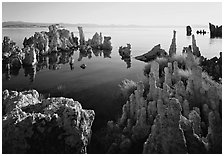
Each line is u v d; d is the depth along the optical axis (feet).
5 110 54.39
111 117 63.31
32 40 186.09
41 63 148.46
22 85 99.35
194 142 41.60
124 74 110.73
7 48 146.41
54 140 43.21
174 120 38.11
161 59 107.04
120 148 47.62
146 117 51.96
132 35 309.42
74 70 125.59
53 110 48.49
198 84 57.41
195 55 103.50
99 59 160.25
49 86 96.17
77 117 45.37
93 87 91.35
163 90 53.62
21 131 42.63
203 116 51.80
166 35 297.33
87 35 315.78
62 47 204.13
